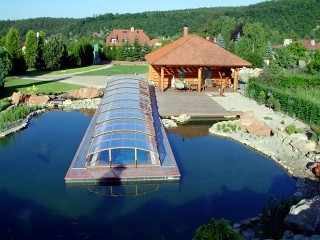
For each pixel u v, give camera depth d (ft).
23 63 170.30
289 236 36.17
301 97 86.79
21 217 41.81
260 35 307.58
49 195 47.29
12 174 54.44
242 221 40.93
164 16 521.24
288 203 42.57
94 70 193.26
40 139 72.49
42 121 87.56
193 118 88.12
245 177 54.39
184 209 44.29
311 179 52.70
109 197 47.06
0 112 87.66
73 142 70.59
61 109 101.65
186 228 40.06
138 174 50.21
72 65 208.64
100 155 54.19
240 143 70.33
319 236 33.47
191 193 48.65
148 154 55.47
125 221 41.16
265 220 40.14
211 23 383.65
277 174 55.72
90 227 39.88
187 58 113.50
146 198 46.93
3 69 111.96
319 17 407.23
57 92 115.75
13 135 75.41
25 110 90.27
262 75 125.90
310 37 374.22
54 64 189.26
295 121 82.17
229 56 116.16
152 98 104.73
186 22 486.79
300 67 178.40
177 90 117.91
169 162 54.65
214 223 27.02
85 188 49.32
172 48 118.01
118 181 49.62
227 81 128.26
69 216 42.11
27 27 632.38
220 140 72.23
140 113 67.67
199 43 119.85
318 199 39.22
